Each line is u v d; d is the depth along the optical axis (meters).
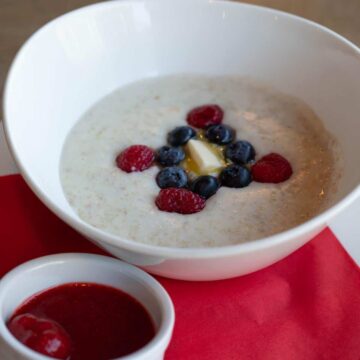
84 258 0.35
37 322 0.32
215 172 0.41
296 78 0.46
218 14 0.47
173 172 0.40
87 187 0.40
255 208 0.39
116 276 0.35
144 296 0.34
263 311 0.36
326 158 0.42
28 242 0.38
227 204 0.39
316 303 0.36
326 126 0.44
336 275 0.37
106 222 0.38
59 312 0.34
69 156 0.42
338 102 0.43
